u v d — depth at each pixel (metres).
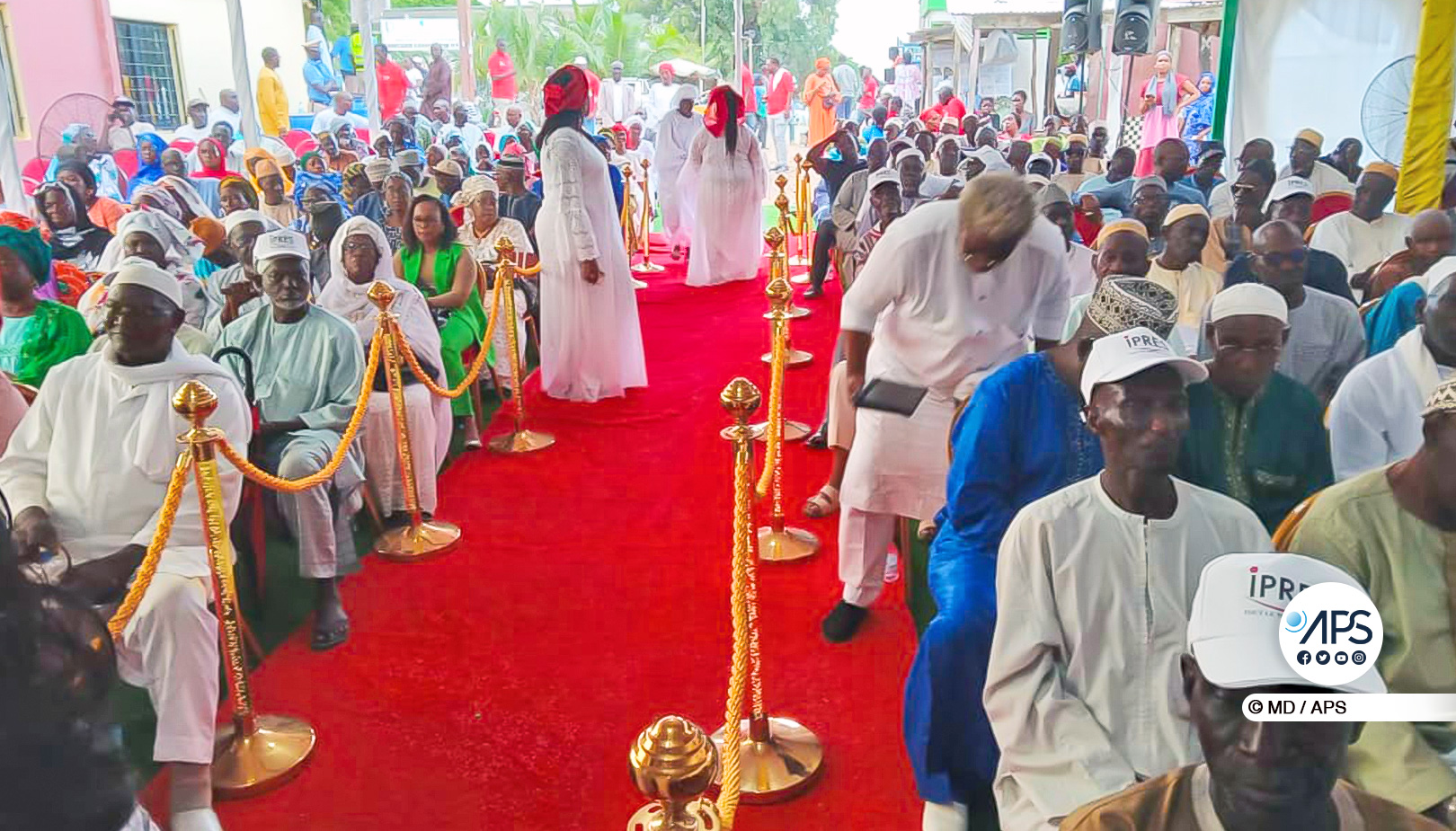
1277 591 1.37
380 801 2.82
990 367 3.34
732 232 10.01
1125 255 3.98
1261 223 5.46
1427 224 3.85
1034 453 2.67
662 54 25.52
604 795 2.83
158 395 3.04
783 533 4.28
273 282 3.99
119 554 2.88
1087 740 2.07
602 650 3.57
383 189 6.18
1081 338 2.62
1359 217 4.90
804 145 17.59
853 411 4.43
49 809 0.84
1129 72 11.10
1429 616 2.03
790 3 29.25
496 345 6.25
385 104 16.86
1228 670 1.34
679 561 4.23
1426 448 2.01
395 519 4.55
